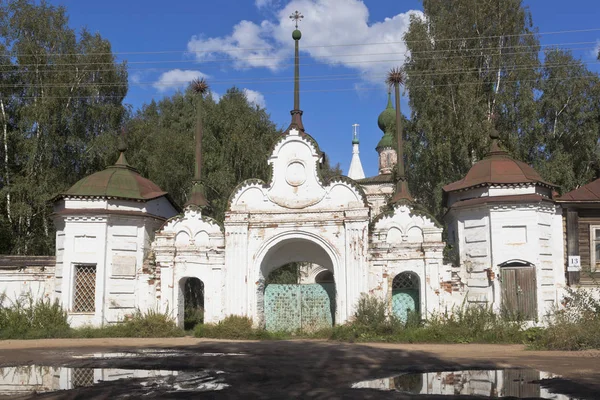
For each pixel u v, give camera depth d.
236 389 11.36
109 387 11.79
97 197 24.75
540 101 35.44
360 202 23.84
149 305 24.67
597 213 24.22
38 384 12.30
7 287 25.80
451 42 35.94
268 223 24.31
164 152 40.06
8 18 36.16
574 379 12.05
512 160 24.33
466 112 33.38
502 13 35.53
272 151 24.94
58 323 23.77
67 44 37.97
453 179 34.38
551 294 22.55
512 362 14.68
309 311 25.42
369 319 22.36
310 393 10.87
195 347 19.14
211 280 24.44
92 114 37.50
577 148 35.72
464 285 23.23
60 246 25.38
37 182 35.38
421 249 23.38
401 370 13.59
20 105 36.31
